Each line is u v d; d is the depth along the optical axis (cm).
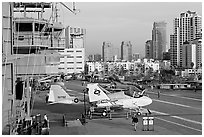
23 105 2808
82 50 14688
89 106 4059
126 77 11962
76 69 14612
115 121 3369
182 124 3256
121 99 3938
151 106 4672
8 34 2656
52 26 3269
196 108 4466
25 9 3228
